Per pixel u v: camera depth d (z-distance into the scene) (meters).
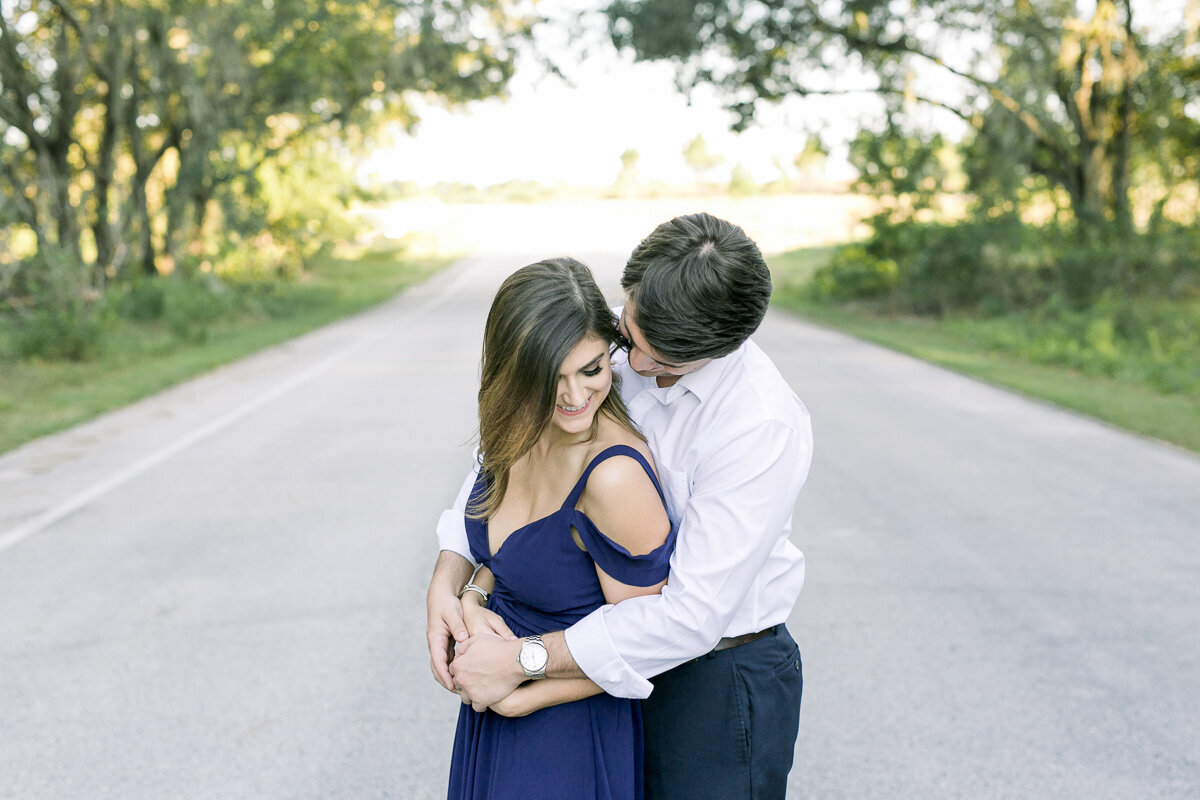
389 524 5.93
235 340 17.02
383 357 14.70
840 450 8.05
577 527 1.68
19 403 10.31
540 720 1.77
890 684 3.83
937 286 22.19
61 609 4.59
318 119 26.17
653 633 1.64
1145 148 24.78
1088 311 18.11
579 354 1.59
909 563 5.24
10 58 17.97
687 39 21.36
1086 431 9.02
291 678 3.86
